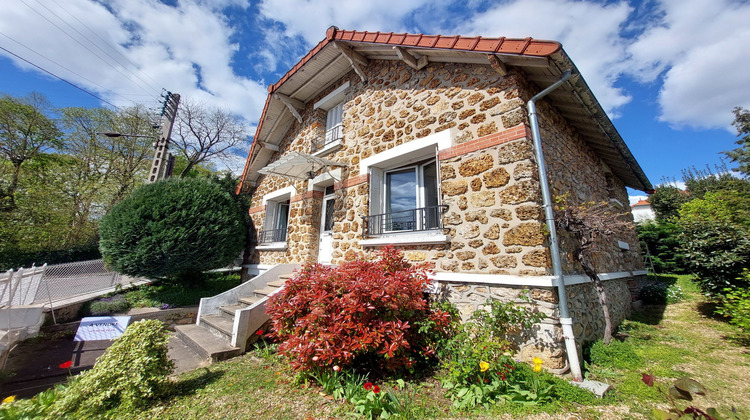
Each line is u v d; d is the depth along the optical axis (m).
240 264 11.47
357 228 6.13
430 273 4.64
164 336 3.53
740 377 3.54
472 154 4.54
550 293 3.55
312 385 3.38
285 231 9.02
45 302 6.80
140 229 7.29
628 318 6.55
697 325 5.76
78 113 18.72
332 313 3.47
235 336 4.63
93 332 3.68
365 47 6.28
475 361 3.09
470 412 2.77
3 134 17.09
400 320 3.57
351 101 7.14
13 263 12.89
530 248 3.72
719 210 10.72
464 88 4.86
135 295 8.41
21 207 14.48
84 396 3.00
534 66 4.12
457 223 4.55
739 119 19.03
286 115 9.40
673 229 13.06
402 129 5.68
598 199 6.58
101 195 17.09
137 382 3.02
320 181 7.48
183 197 7.97
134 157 20.33
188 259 7.68
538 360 3.03
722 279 6.17
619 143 6.25
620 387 3.23
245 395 3.22
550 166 4.54
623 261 7.57
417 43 5.04
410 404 2.79
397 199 5.93
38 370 4.70
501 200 4.10
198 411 2.93
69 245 15.15
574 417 2.68
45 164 17.83
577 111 5.17
